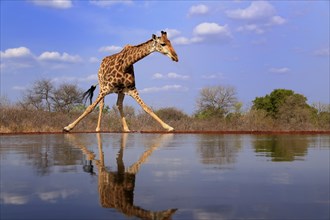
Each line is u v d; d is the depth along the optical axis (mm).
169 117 27781
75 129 19000
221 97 30500
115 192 3201
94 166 4863
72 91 32938
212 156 6074
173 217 2426
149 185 3508
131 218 2408
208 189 3318
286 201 2852
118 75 13844
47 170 4508
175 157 5906
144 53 13188
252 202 2822
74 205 2742
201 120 20906
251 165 4902
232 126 20031
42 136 12602
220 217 2420
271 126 20328
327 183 3592
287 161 5363
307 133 16562
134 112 23094
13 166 4875
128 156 6078
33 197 3012
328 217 2408
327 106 24047
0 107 19266
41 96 32531
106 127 20266
